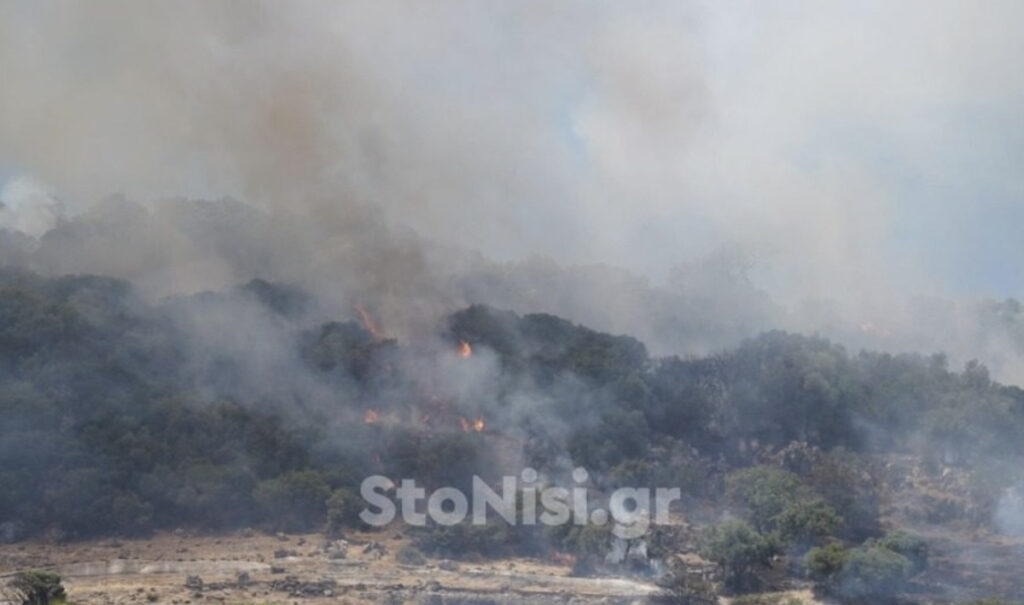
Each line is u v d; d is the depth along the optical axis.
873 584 166.12
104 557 180.38
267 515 198.12
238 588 168.00
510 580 174.38
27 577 158.00
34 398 198.88
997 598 159.25
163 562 178.12
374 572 176.38
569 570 181.00
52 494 191.38
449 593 167.75
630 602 165.50
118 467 196.62
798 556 182.88
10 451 192.50
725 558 172.62
